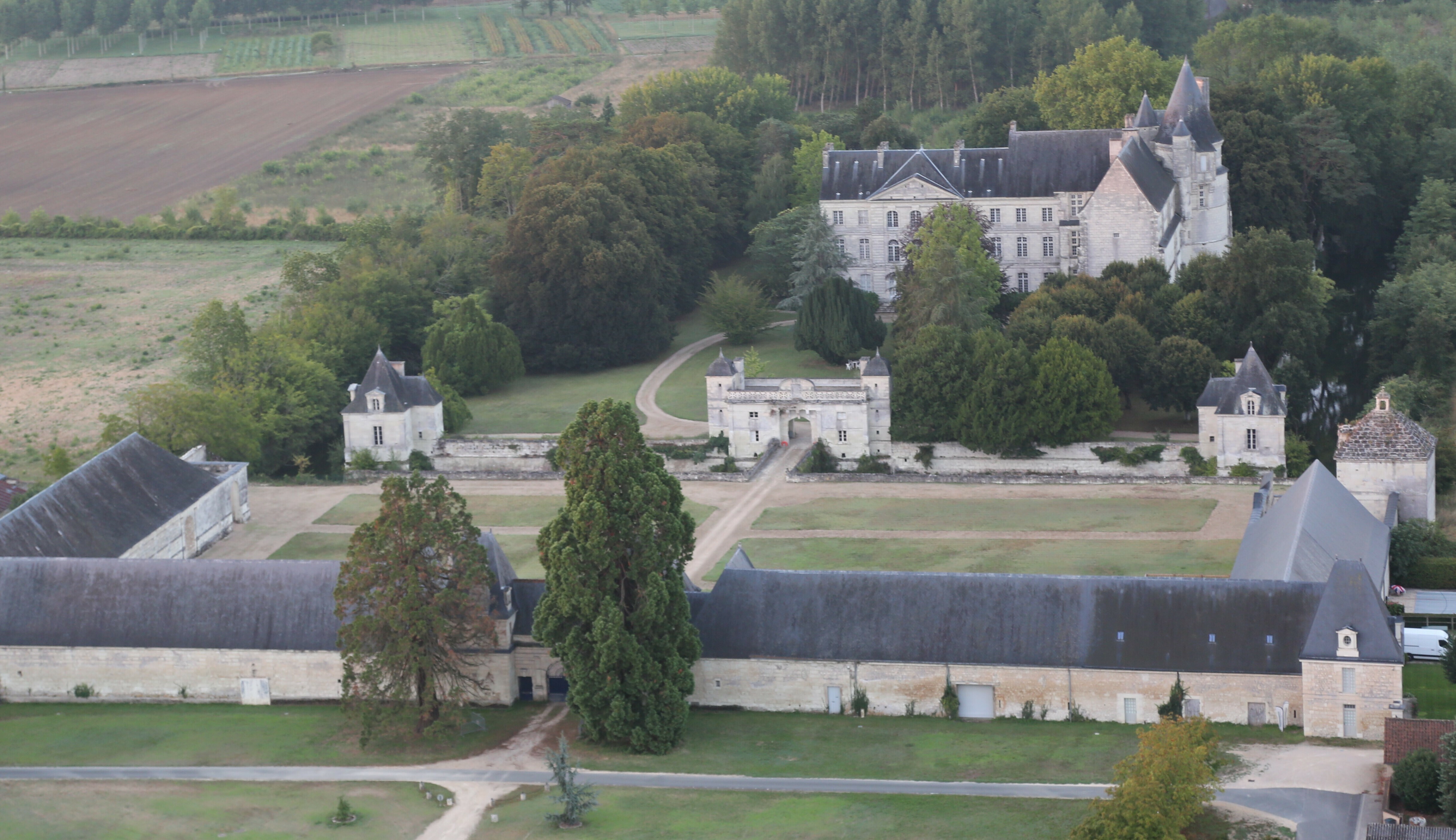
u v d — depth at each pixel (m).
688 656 138.38
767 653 142.12
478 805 124.38
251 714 144.75
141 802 124.25
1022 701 138.25
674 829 118.00
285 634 146.62
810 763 130.38
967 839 114.38
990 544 188.12
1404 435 176.75
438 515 139.25
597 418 139.50
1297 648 132.62
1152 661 135.00
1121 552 183.00
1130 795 107.31
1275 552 147.75
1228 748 128.75
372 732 136.00
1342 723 129.62
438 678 142.00
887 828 116.75
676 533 138.25
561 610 136.62
